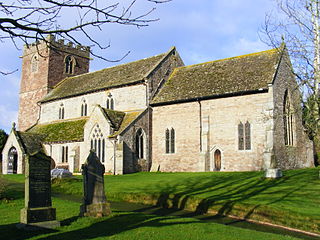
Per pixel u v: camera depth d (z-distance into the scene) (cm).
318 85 2191
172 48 4616
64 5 800
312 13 2192
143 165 4009
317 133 2491
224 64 4075
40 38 868
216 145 3619
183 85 4122
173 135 3969
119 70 4859
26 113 6034
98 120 4006
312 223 1531
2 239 1225
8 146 4469
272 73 3441
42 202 1432
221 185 2489
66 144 4403
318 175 2744
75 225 1439
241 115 3491
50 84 5772
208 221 1703
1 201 2075
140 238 1236
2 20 777
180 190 2359
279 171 2684
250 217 1748
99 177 1680
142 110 4122
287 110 3638
